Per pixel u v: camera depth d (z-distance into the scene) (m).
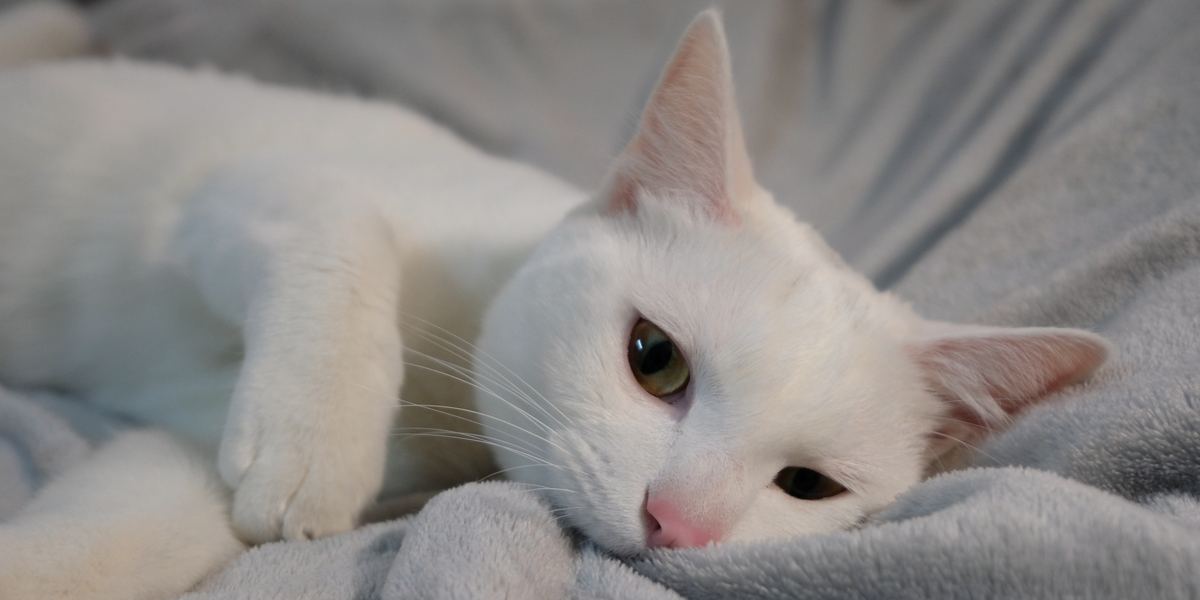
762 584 0.28
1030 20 0.52
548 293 0.33
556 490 0.31
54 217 0.40
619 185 0.35
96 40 0.55
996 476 0.29
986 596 0.27
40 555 0.29
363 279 0.33
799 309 0.32
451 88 0.57
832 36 0.60
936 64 0.55
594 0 0.60
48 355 0.41
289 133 0.42
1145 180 0.41
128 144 0.41
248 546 0.32
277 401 0.31
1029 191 0.44
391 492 0.37
